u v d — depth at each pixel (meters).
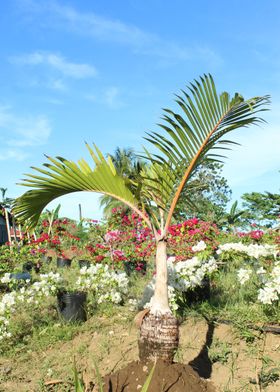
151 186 3.96
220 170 28.88
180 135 3.80
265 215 30.80
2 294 8.68
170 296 5.98
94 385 4.18
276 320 5.51
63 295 6.51
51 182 3.85
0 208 17.52
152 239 11.83
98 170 3.79
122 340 5.50
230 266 8.55
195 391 3.54
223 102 3.84
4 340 6.03
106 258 10.73
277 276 6.07
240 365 4.67
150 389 3.49
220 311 5.91
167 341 3.72
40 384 4.53
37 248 15.11
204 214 22.86
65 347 5.61
